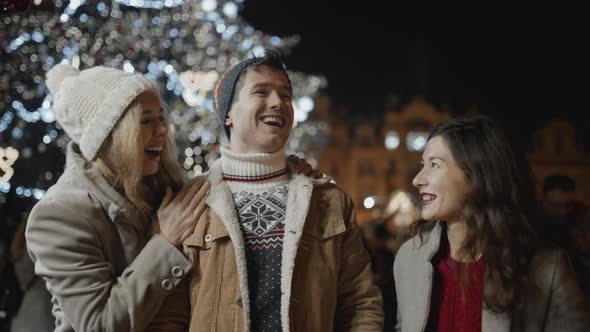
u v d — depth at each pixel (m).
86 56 6.78
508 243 2.39
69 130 2.49
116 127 2.41
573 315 2.32
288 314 2.27
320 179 2.60
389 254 6.09
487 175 2.46
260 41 9.37
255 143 2.52
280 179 2.57
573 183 3.98
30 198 6.80
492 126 2.56
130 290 2.25
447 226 2.63
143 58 8.21
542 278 2.37
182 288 2.40
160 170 2.66
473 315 2.43
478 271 2.47
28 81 6.95
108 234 2.39
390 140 45.75
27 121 7.32
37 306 3.38
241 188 2.52
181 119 8.98
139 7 7.64
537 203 2.55
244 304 2.26
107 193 2.40
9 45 6.12
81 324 2.22
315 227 2.45
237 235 2.34
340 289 2.55
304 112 9.87
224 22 8.70
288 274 2.30
